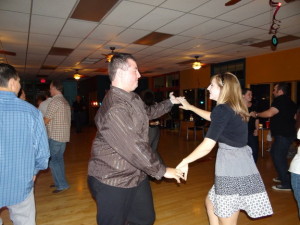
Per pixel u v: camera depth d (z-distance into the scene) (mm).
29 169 1475
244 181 1548
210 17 4320
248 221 2498
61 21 4477
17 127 1399
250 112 3539
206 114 1982
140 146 1306
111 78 1484
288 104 3258
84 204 2975
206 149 1526
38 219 2594
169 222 2504
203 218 2586
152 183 3717
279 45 6586
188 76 11008
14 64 9391
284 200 3023
